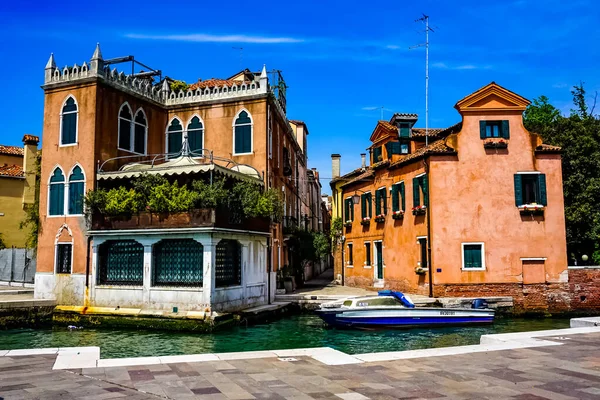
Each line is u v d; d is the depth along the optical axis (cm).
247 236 2030
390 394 625
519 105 2047
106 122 2114
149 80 2686
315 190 4928
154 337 1612
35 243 2741
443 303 1912
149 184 1889
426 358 840
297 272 2908
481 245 1995
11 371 754
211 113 2383
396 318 1719
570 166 2411
